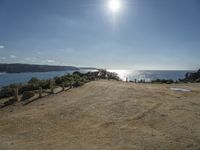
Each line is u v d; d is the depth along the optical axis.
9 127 11.14
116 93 20.17
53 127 10.88
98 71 46.56
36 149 8.14
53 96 19.12
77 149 8.03
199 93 20.67
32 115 13.28
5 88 22.58
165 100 16.83
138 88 23.88
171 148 7.93
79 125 11.05
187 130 9.83
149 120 11.52
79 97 18.44
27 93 18.89
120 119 11.84
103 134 9.56
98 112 13.39
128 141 8.64
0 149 8.24
